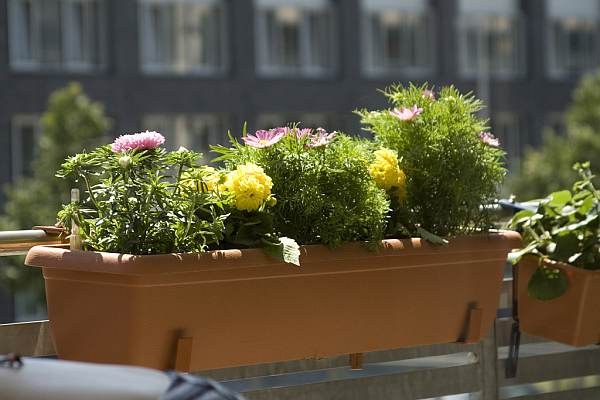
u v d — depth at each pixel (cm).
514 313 461
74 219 342
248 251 340
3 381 197
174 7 3809
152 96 3762
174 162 345
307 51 4053
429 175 398
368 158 384
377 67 4194
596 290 442
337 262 362
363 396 429
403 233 389
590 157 3384
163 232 335
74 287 337
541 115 4591
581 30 4678
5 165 3491
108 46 3678
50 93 3556
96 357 337
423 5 4294
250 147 370
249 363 353
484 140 408
